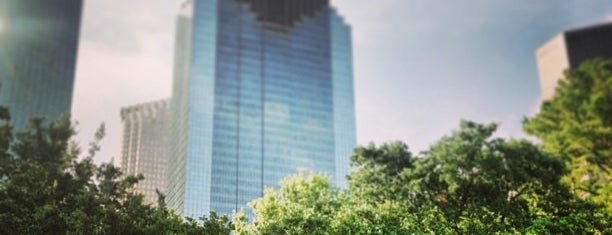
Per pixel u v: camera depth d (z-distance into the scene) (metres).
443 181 58.59
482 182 57.34
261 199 53.91
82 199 50.72
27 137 60.88
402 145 63.72
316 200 54.50
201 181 180.12
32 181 52.66
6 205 49.16
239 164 190.75
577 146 72.69
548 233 51.06
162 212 51.25
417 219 52.56
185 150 186.50
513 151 62.34
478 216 52.88
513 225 53.09
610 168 69.50
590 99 80.62
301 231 47.62
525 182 58.62
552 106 83.25
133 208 52.12
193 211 172.25
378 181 59.41
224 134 193.88
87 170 56.38
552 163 61.00
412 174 58.75
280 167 198.50
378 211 50.56
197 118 192.12
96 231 47.75
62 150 60.34
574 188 61.94
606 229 53.69
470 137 64.69
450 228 52.69
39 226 47.69
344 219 48.19
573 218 52.94
